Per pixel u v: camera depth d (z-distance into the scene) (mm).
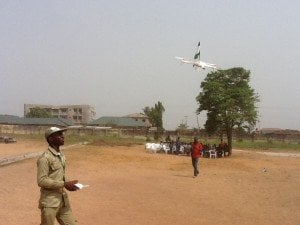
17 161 28062
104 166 26172
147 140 63812
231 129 42438
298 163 33906
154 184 18500
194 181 20297
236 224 11250
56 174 6516
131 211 12477
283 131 120875
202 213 12562
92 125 113250
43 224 6508
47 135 6602
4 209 12359
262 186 19016
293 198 15641
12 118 109188
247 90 41938
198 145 22484
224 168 28109
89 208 12820
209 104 42219
